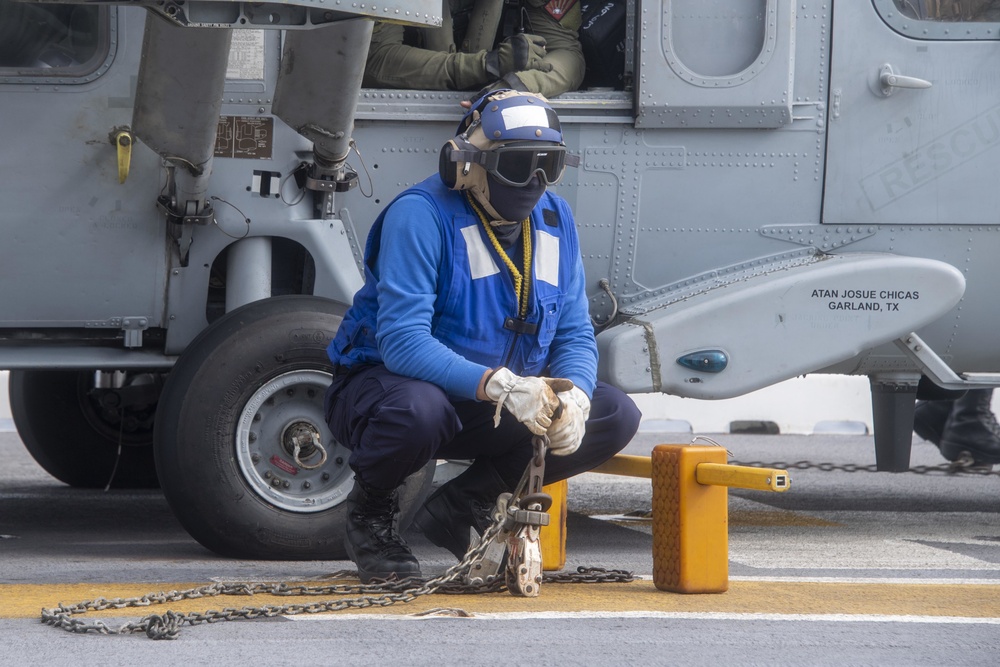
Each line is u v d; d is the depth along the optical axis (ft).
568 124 60.59
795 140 61.36
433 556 54.60
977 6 62.08
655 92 59.82
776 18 59.98
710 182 61.26
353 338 44.32
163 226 56.24
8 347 56.65
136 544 59.21
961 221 62.23
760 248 61.82
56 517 70.33
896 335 59.47
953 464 85.97
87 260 55.83
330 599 42.42
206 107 51.26
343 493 53.62
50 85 55.11
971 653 35.86
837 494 84.94
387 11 45.29
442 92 59.72
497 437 43.70
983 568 52.03
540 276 42.75
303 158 57.31
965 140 61.98
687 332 57.82
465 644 35.91
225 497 52.19
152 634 36.27
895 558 55.11
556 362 43.96
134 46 55.52
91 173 55.52
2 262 55.21
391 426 41.06
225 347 52.65
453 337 42.50
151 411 82.17
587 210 61.05
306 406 53.88
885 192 61.82
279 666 33.42
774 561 53.93
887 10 61.46
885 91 61.41
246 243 57.16
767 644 36.50
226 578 47.98
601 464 47.06
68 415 81.25
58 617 37.91
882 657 35.29
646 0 59.72
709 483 43.37
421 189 42.55
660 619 39.60
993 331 64.03
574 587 45.37
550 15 62.13
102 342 57.57
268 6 44.24
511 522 42.06
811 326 58.75
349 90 52.37
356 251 59.77
